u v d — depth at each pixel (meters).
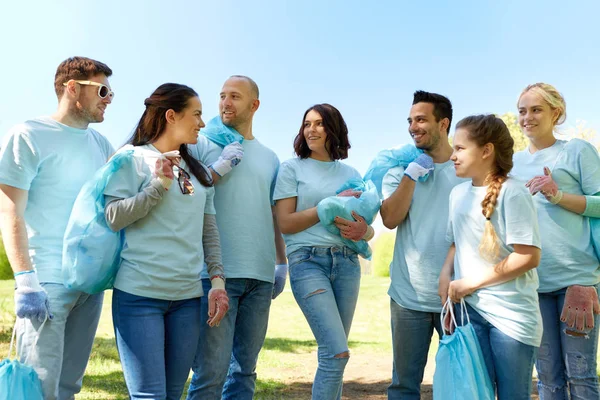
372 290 14.95
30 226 3.01
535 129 3.58
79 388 3.29
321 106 3.75
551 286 3.40
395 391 3.52
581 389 3.26
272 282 3.70
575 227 3.39
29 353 2.85
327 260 3.50
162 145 3.06
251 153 3.74
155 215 2.87
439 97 3.55
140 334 2.77
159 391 2.75
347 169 3.84
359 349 7.88
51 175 3.05
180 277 2.88
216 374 3.39
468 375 2.74
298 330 9.56
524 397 2.81
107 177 2.81
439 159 3.59
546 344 3.42
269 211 3.72
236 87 3.71
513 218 2.81
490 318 2.88
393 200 3.44
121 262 2.89
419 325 3.44
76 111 3.18
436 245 3.41
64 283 2.84
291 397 5.20
